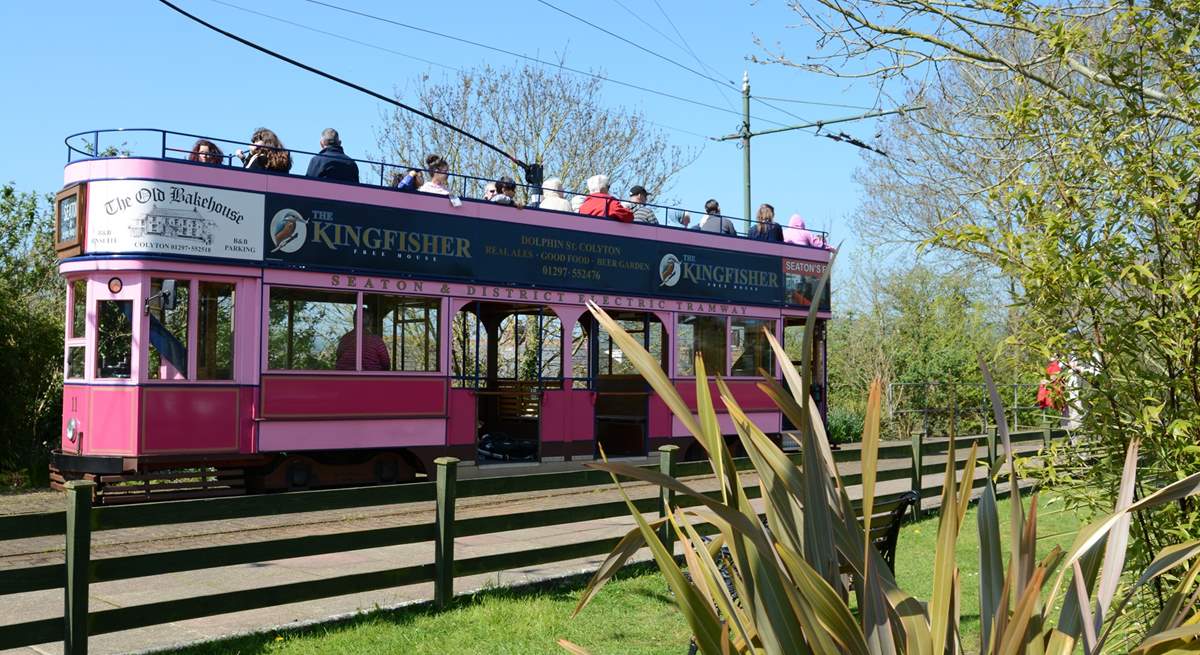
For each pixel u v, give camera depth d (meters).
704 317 16.58
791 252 18.17
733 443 16.91
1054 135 4.34
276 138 12.33
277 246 11.91
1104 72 4.48
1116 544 2.62
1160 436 3.96
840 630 2.24
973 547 9.56
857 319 30.75
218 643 5.86
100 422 11.23
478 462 14.89
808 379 2.35
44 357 15.32
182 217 11.30
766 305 17.58
